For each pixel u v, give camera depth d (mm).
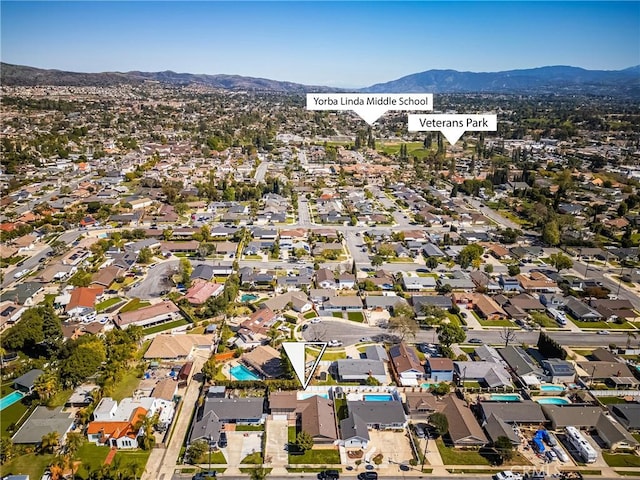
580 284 152125
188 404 92250
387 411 88375
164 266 160750
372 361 104188
